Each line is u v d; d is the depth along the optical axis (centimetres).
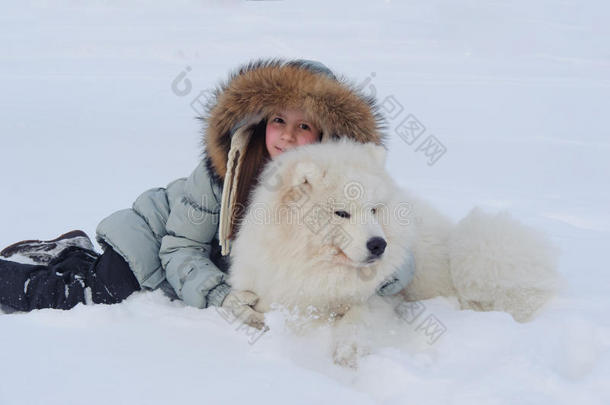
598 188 652
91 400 203
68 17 3128
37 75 1562
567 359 242
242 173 336
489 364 236
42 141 877
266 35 2352
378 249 258
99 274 328
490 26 2853
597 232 479
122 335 266
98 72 1622
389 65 1788
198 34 2419
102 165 736
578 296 315
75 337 263
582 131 992
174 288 322
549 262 313
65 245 365
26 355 240
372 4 3712
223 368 232
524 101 1270
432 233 339
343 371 250
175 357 242
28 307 325
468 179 688
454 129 995
